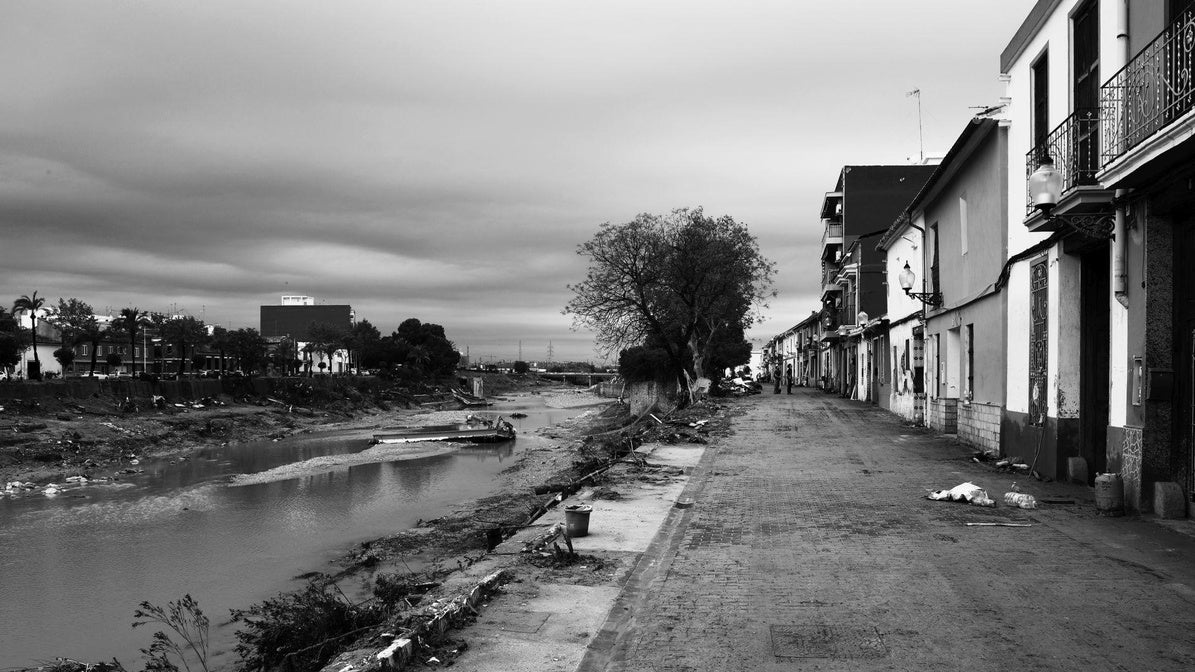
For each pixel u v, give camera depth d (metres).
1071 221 10.01
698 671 4.81
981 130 15.21
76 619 13.27
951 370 19.94
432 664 5.01
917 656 4.92
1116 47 9.50
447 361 120.38
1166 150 7.36
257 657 7.12
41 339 79.12
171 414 55.31
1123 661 4.74
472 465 34.19
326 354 112.12
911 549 7.79
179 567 16.59
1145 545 7.63
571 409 91.12
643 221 41.62
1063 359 11.73
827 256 53.03
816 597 6.26
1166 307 8.74
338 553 16.97
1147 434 8.84
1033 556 7.35
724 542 8.38
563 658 5.12
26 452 36.25
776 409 31.45
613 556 7.92
